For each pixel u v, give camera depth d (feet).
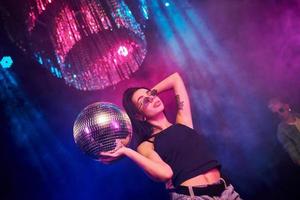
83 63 7.26
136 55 7.63
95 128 7.45
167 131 9.40
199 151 9.03
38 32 7.41
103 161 7.74
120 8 6.92
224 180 8.90
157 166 8.13
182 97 10.78
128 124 7.80
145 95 10.18
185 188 8.47
